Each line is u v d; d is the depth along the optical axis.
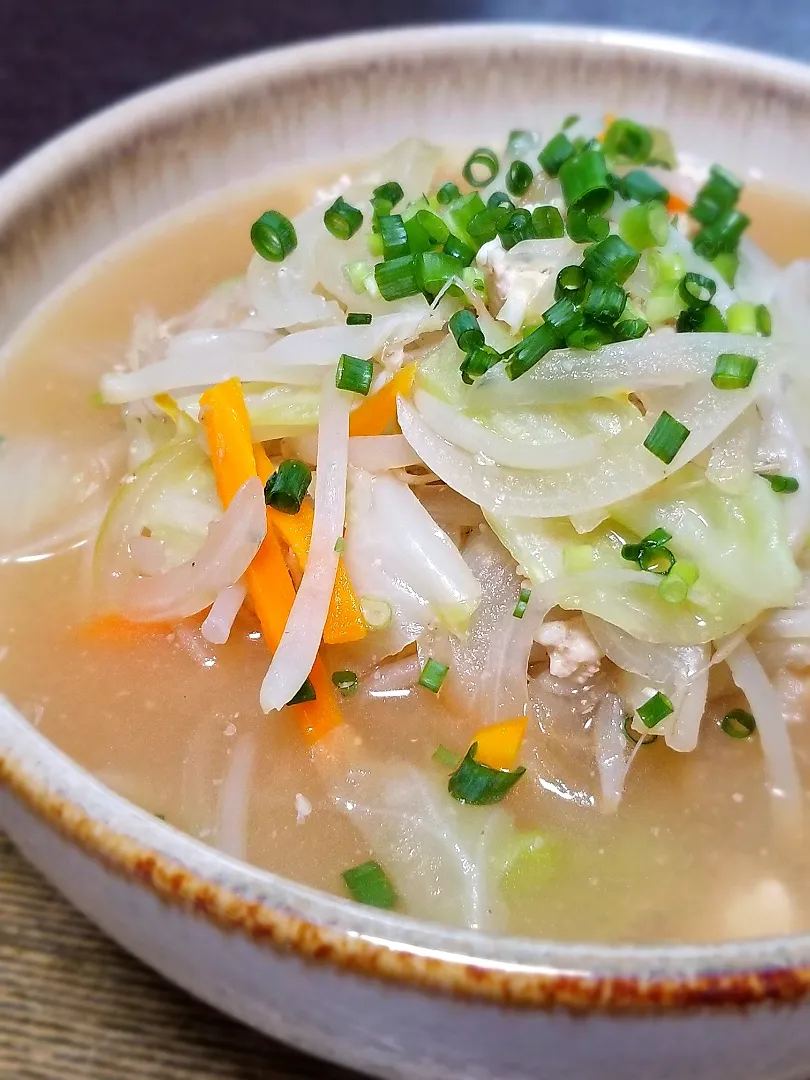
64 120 0.32
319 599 0.17
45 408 0.21
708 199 0.24
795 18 0.36
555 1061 0.13
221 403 0.18
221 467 0.18
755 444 0.18
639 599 0.17
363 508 0.18
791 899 0.16
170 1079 0.17
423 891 0.16
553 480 0.17
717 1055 0.13
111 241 0.24
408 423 0.18
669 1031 0.12
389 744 0.18
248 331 0.20
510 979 0.12
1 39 0.35
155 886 0.13
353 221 0.20
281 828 0.17
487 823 0.17
